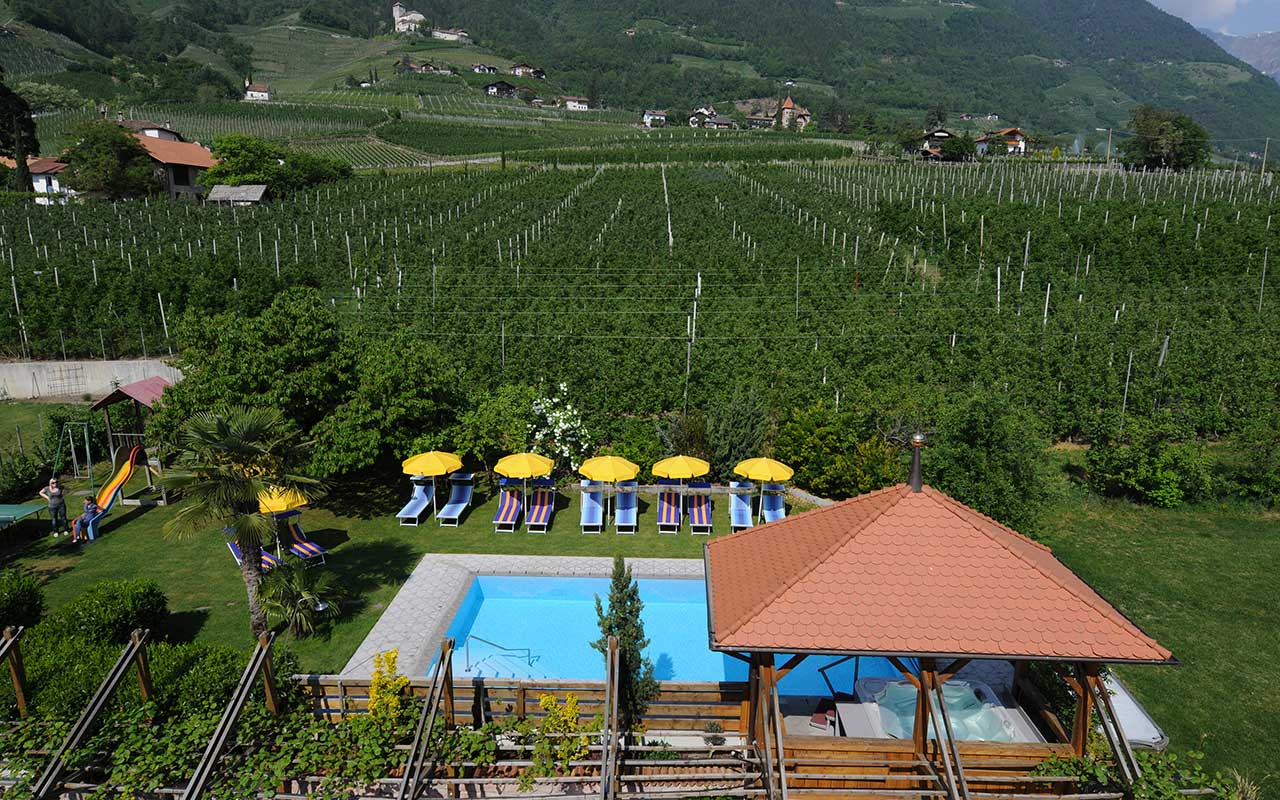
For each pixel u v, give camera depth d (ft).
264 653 33.17
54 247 145.59
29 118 266.98
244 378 63.41
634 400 85.10
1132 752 29.63
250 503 43.55
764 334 99.55
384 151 357.20
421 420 70.79
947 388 86.63
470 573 58.29
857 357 94.22
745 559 35.96
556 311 107.96
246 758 32.27
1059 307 106.73
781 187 212.02
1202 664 47.65
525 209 189.16
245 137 252.62
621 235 157.99
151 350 109.70
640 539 66.18
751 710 33.24
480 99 585.63
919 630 29.63
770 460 68.39
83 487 75.25
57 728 32.32
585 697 36.24
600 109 649.61
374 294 119.34
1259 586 57.72
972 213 164.25
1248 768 38.55
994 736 34.45
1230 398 87.97
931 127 446.19
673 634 52.85
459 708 35.94
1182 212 164.45
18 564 58.18
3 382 102.01
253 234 164.45
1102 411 80.12
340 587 52.39
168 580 55.67
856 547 31.96
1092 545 65.00
